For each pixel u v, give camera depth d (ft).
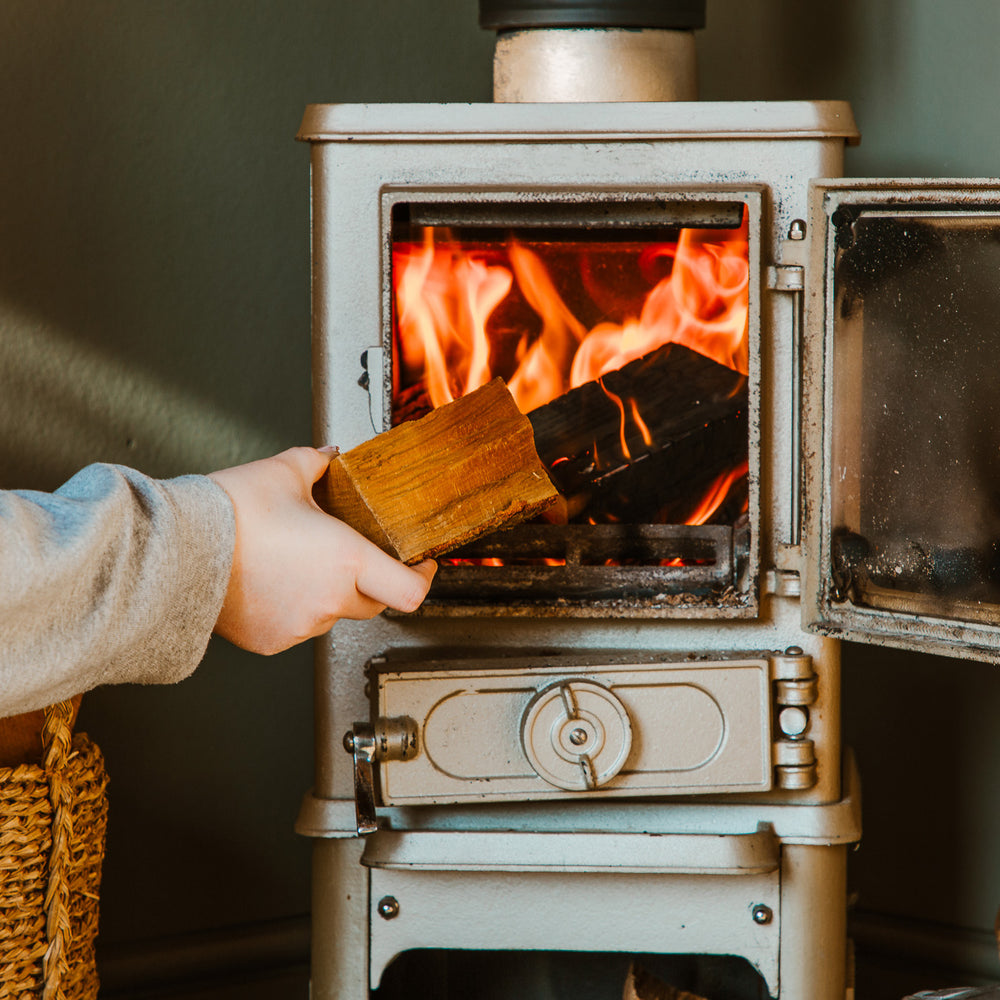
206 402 5.18
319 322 3.88
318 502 3.21
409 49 5.39
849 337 3.64
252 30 5.15
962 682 5.23
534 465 3.14
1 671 2.43
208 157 5.12
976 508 3.44
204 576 2.68
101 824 3.72
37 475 4.86
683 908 3.83
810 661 3.77
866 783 5.43
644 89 4.13
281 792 5.37
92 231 4.92
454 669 3.67
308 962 5.41
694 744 3.69
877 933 5.40
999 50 5.04
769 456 3.78
